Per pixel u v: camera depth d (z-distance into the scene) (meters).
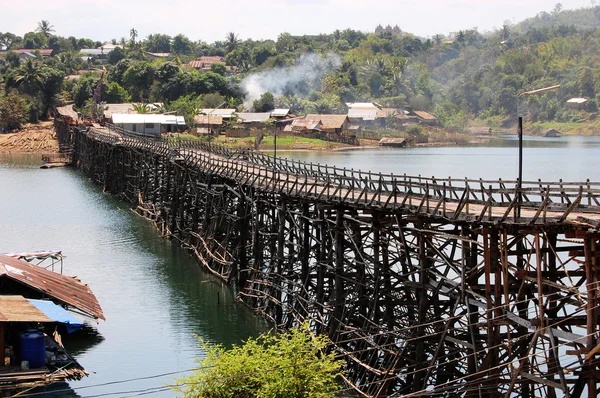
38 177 119.56
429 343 31.86
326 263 38.12
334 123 172.38
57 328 42.78
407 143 174.12
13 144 163.88
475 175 108.12
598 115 190.12
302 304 40.19
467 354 31.27
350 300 35.97
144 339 42.47
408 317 36.78
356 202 34.91
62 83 194.38
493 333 27.36
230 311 47.16
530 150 160.50
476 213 29.52
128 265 59.66
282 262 44.53
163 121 142.75
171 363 38.88
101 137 108.44
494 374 27.03
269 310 45.25
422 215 30.66
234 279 52.41
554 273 26.94
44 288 44.38
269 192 45.47
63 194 100.38
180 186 70.81
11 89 186.88
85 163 123.88
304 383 27.89
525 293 28.88
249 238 53.97
